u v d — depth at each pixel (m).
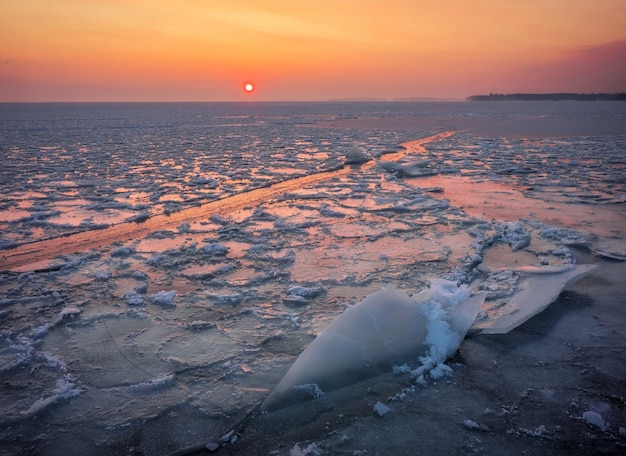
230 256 4.65
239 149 16.11
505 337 2.83
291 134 22.80
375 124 29.89
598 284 3.64
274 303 3.46
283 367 2.57
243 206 7.25
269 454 1.91
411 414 2.13
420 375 2.41
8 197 7.99
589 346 2.71
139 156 14.12
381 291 2.93
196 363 2.63
